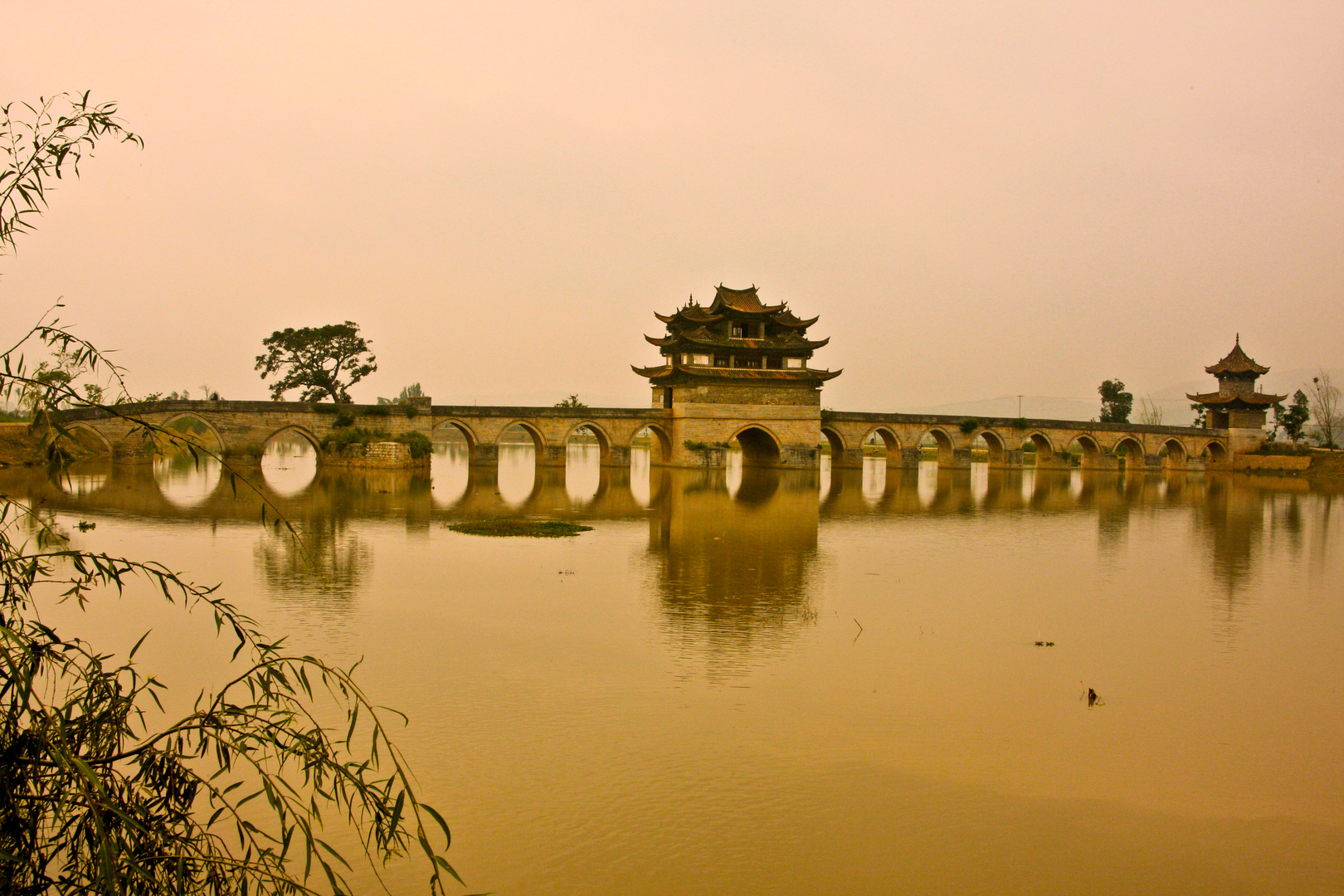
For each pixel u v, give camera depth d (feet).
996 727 64.80
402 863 45.27
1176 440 390.21
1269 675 78.18
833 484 272.51
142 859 21.26
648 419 310.86
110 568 24.08
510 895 42.57
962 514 202.69
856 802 52.75
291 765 54.95
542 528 155.12
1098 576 126.00
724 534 157.07
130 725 57.88
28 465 22.94
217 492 200.23
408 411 275.39
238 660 72.90
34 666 21.45
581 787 53.42
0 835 20.40
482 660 77.15
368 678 71.36
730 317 307.37
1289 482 337.31
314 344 319.27
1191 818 52.01
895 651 83.41
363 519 163.22
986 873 45.85
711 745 60.13
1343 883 45.78
